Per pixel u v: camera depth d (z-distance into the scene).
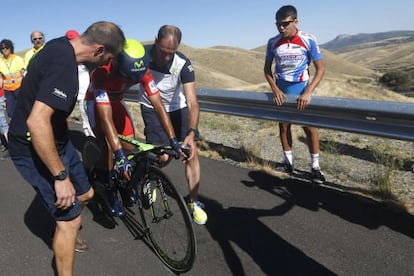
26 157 2.70
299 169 5.36
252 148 6.07
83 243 3.55
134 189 3.49
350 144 6.35
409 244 3.35
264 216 3.96
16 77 7.37
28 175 2.74
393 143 6.26
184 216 2.98
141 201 3.44
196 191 3.83
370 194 4.39
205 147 6.56
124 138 3.58
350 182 4.80
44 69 2.42
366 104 4.27
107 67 3.29
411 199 4.20
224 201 4.35
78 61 2.55
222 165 5.57
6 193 4.89
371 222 3.73
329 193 4.42
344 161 5.54
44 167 2.71
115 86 3.47
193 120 3.78
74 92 2.46
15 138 2.67
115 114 3.86
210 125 8.41
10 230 3.94
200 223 3.78
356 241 3.43
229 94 6.09
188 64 3.88
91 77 3.38
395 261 3.14
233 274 3.08
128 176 3.35
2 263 3.38
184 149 3.35
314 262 3.18
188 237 2.98
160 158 3.63
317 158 4.90
